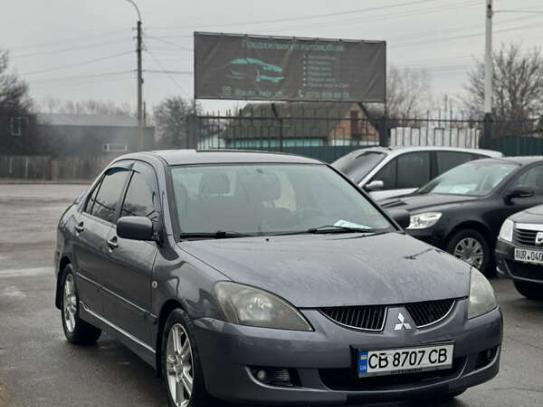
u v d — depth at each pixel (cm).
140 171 591
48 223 1881
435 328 425
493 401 505
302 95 2195
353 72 2233
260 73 2159
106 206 628
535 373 571
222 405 436
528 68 5538
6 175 5597
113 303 566
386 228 556
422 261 470
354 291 422
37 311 820
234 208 530
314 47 2194
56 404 510
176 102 6366
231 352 411
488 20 2167
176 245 491
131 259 529
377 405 477
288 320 409
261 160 590
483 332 443
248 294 419
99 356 636
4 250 1360
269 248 475
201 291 437
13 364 611
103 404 510
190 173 552
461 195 1042
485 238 1004
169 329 468
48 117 8575
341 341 406
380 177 1248
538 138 2005
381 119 1944
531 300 864
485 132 2014
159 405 507
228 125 2142
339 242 497
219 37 2123
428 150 1285
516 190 1004
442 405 496
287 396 404
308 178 584
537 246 786
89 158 5644
